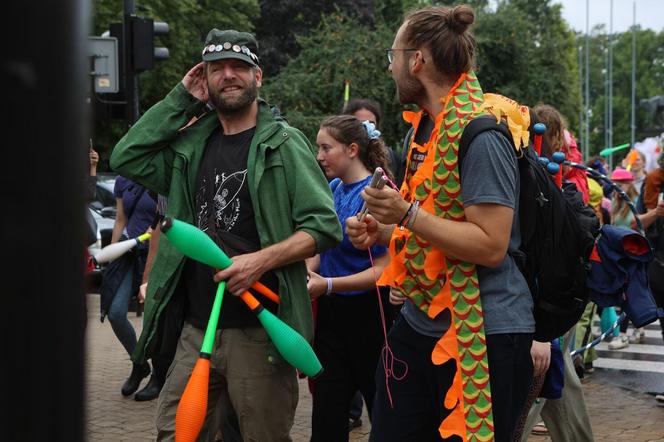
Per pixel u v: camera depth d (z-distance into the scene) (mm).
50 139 613
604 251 3387
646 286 3381
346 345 3760
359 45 19766
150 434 5270
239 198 3092
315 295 3600
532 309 2559
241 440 4258
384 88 19297
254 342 3057
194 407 2783
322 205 3066
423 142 2723
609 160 27922
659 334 9758
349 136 3898
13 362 613
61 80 614
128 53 9227
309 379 3854
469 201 2389
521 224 2535
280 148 3111
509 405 2461
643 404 6281
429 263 2521
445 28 2561
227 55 3068
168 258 3119
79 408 642
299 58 20781
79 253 635
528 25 22125
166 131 3211
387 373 2699
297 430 5430
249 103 3127
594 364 7898
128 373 7066
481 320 2438
